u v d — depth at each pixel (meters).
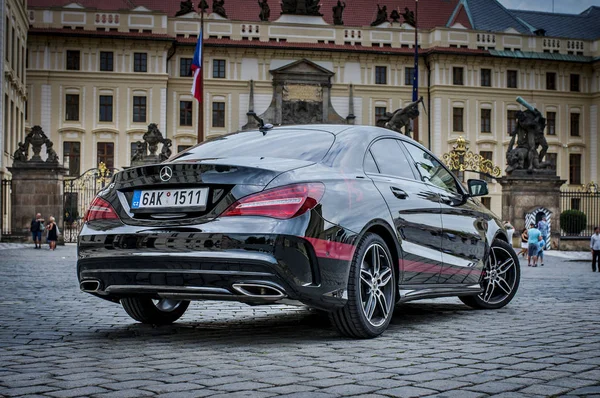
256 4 65.75
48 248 30.34
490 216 8.06
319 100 61.81
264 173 5.25
